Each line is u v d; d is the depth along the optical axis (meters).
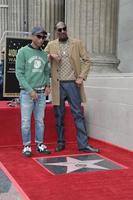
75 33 7.38
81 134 5.85
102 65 7.34
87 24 7.29
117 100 5.91
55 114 5.92
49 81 5.64
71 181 4.18
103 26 7.27
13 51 7.13
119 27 9.12
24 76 5.39
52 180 4.22
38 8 9.10
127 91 5.62
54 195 3.69
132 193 3.74
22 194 3.74
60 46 5.64
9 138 6.22
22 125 5.50
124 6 8.92
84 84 6.96
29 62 5.34
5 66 7.09
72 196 3.66
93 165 4.93
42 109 5.59
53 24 9.10
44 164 5.00
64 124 6.25
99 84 6.46
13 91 7.15
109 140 6.21
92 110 6.74
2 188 3.98
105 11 7.24
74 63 5.64
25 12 11.24
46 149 5.70
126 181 4.17
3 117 6.17
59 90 5.75
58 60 5.59
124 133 5.74
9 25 11.81
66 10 7.72
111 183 4.09
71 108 5.84
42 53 5.45
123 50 9.00
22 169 4.73
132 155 5.50
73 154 5.64
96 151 5.74
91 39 7.28
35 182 4.15
